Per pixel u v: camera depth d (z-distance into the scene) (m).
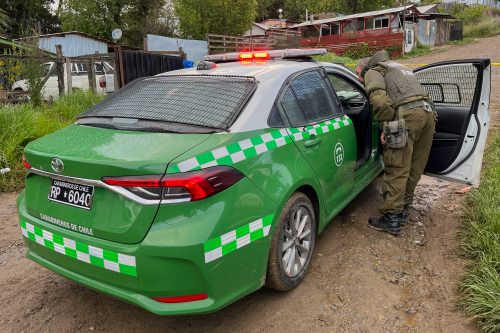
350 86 4.34
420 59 25.05
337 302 2.90
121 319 2.80
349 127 3.68
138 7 29.30
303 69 3.36
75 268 2.45
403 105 3.56
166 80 3.22
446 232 3.84
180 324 2.73
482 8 44.72
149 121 2.68
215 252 2.21
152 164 2.14
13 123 5.90
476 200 4.00
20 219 2.76
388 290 3.02
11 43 10.46
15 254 3.71
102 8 28.47
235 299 2.41
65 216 2.45
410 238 3.77
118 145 2.41
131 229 2.19
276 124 2.82
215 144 2.37
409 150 3.62
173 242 2.11
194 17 23.66
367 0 38.56
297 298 2.94
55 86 11.62
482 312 2.63
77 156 2.32
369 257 3.45
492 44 28.84
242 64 3.47
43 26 33.53
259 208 2.47
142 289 2.20
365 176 4.19
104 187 2.25
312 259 3.42
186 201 2.16
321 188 3.17
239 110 2.66
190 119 2.61
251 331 2.64
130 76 11.79
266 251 2.56
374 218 3.97
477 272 2.97
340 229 3.94
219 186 2.26
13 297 3.06
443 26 32.59
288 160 2.79
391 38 27.98
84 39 19.23
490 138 6.28
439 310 2.79
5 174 5.43
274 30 30.36
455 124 3.99
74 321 2.79
